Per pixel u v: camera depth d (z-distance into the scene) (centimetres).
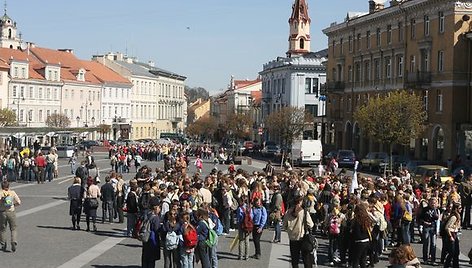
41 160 4844
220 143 14450
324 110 10700
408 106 6150
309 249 1791
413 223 2492
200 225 1778
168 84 16675
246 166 7394
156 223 1738
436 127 6475
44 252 2148
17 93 9962
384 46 7644
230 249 2261
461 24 6209
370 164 6500
